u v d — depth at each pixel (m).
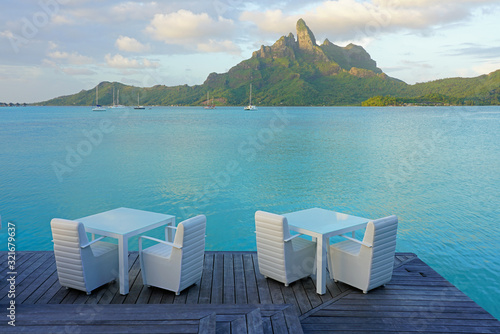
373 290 4.10
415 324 3.35
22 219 8.38
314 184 12.09
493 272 5.62
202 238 4.06
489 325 3.33
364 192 10.98
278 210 9.18
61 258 3.89
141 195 10.66
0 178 12.98
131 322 2.86
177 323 2.84
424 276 4.48
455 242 6.93
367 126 38.81
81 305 3.21
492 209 9.12
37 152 19.75
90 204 9.70
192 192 11.03
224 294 3.99
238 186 11.80
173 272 3.86
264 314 3.32
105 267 4.05
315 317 3.49
